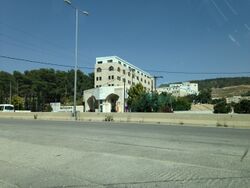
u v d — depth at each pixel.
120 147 12.28
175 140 14.64
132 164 9.20
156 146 12.55
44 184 7.39
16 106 106.62
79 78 132.50
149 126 25.09
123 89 87.06
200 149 11.80
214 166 8.85
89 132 18.73
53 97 123.56
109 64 126.69
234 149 11.83
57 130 20.16
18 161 10.07
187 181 7.35
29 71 125.88
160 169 8.55
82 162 9.63
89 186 7.13
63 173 8.38
